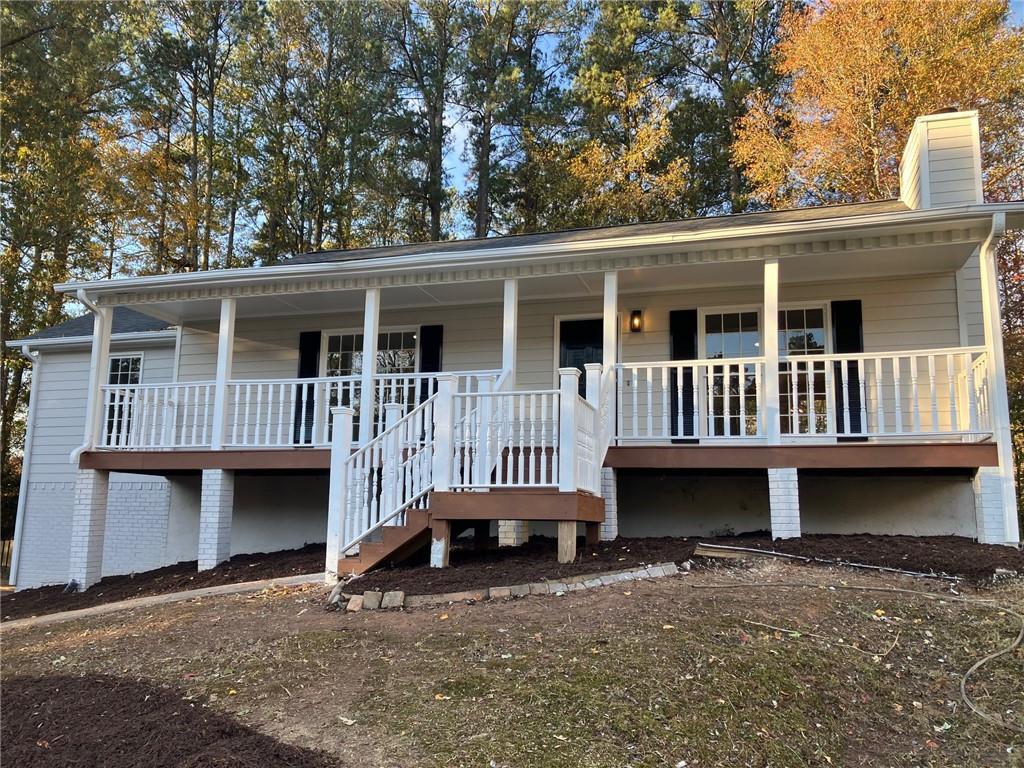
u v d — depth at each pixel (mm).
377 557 6656
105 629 6375
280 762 3492
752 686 4016
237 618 5953
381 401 8969
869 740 3758
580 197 22641
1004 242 16594
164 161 23547
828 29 17516
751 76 23094
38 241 18797
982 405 7512
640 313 9859
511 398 6637
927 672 4375
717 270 8516
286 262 12648
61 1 18453
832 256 7969
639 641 4492
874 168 17188
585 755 3449
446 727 3713
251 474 10297
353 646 4855
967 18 16016
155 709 4227
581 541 8039
